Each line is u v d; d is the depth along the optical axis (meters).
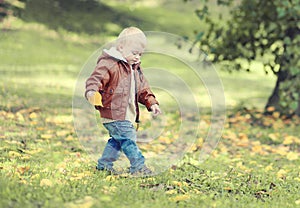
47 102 10.62
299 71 9.17
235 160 7.08
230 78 16.14
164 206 4.61
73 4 19.75
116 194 4.75
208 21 10.34
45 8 18.70
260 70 17.52
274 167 6.86
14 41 16.67
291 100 9.34
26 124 8.41
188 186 5.45
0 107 9.59
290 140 8.20
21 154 6.33
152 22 20.78
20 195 4.45
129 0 22.47
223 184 5.65
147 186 5.29
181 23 21.14
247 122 10.03
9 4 18.00
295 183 5.99
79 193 4.73
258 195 5.40
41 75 13.91
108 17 19.92
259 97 13.66
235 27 10.15
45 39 17.28
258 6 9.82
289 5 8.91
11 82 12.53
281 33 9.69
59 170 5.63
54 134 7.93
